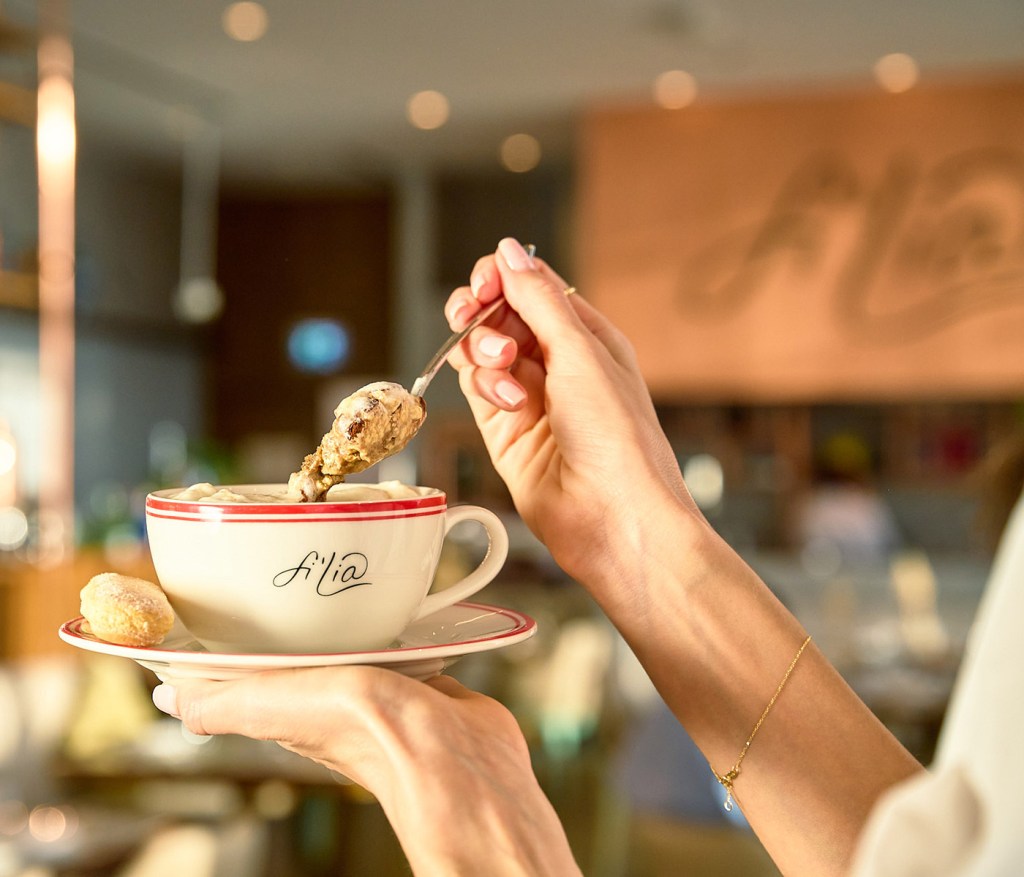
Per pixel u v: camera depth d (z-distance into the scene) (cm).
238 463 777
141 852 229
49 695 296
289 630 57
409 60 582
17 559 314
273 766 262
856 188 646
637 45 563
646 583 67
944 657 389
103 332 723
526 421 74
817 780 64
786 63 596
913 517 704
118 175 757
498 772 48
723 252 661
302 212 861
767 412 733
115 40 550
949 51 577
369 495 61
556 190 816
